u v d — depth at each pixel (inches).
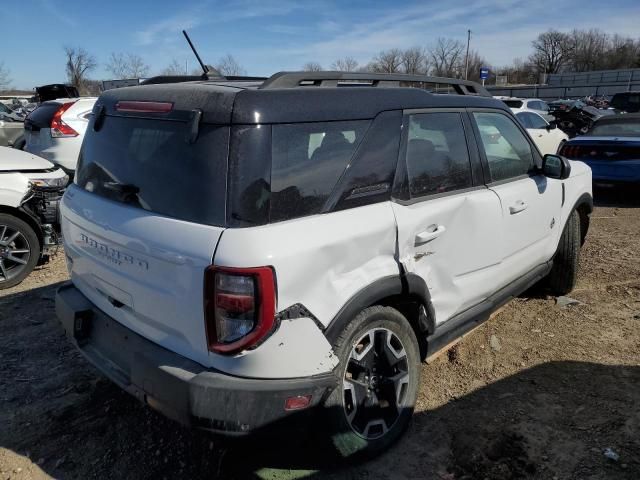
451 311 130.0
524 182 154.8
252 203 87.5
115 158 109.0
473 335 165.2
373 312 104.0
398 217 108.1
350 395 103.1
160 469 110.1
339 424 99.3
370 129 106.6
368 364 106.6
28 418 125.8
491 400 132.2
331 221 96.2
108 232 102.6
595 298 192.4
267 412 87.0
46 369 147.3
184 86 101.0
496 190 140.9
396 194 111.2
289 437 91.3
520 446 115.0
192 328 88.9
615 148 349.7
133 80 923.4
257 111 89.5
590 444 114.6
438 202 120.2
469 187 133.7
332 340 95.5
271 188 89.7
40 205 215.3
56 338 165.5
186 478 107.7
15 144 443.2
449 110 129.4
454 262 126.5
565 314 179.8
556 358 151.1
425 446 116.0
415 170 116.5
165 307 92.4
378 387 110.7
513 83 3575.3
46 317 180.9
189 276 87.2
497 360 151.2
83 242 113.3
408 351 114.4
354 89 107.5
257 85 103.3
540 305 187.9
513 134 155.5
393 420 112.9
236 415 85.6
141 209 99.0
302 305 89.8
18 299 196.9
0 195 202.8
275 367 87.7
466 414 126.8
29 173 213.2
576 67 3580.2
